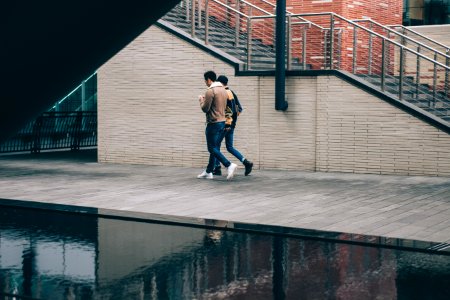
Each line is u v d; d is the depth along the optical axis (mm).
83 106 23797
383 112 12609
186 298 4742
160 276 5395
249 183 11328
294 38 16297
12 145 17781
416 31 16594
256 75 13641
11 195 9984
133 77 14867
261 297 4746
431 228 7281
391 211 8398
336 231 7074
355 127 12883
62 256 6133
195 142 14242
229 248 6449
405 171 12500
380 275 5375
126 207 8805
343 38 15727
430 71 16125
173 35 14359
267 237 7000
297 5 16328
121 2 1836
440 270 5535
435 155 12203
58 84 2010
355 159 12930
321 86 13172
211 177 12039
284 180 11781
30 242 6770
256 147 13797
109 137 15234
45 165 14695
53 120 18672
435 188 10633
